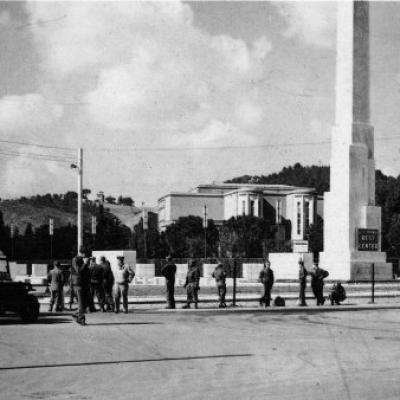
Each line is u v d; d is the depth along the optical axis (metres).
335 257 55.56
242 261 63.47
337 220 55.72
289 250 101.31
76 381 11.89
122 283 27.47
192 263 30.89
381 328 21.70
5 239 119.31
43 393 10.80
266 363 14.05
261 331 20.50
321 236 108.00
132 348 16.28
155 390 11.03
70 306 29.09
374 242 55.28
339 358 14.81
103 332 19.77
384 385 11.47
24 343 17.11
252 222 112.06
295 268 55.06
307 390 11.01
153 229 118.25
